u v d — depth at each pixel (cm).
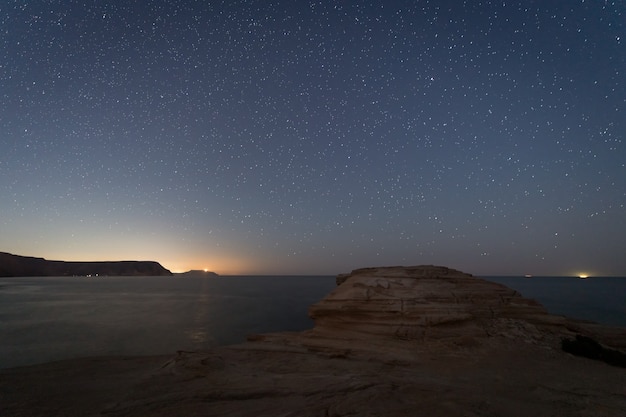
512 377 1000
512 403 744
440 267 1894
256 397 802
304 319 3628
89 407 760
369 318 1573
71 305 4997
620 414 703
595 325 1766
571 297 6519
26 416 715
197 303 5434
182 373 1010
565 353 1295
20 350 2095
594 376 1025
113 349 2130
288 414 665
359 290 1694
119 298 6300
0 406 776
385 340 1448
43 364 1184
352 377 956
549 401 776
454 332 1450
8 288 9188
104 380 980
